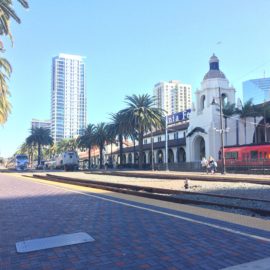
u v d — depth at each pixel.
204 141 64.50
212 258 5.99
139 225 8.74
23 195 16.53
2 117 39.53
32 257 6.21
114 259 6.01
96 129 88.00
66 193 17.27
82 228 8.47
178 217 9.83
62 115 150.50
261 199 15.34
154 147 82.12
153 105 65.94
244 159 46.19
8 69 34.19
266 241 7.04
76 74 153.62
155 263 5.77
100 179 30.69
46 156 166.12
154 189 20.39
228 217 9.83
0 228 8.66
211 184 22.94
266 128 60.81
